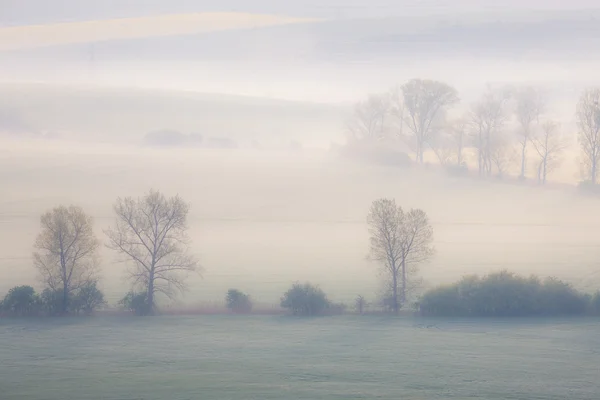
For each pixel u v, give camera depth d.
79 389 50.22
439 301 74.06
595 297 74.00
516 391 49.78
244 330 67.88
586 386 51.12
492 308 73.25
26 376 53.66
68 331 67.56
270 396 48.50
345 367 55.78
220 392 49.53
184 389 50.12
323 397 48.31
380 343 63.00
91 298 75.00
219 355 59.12
